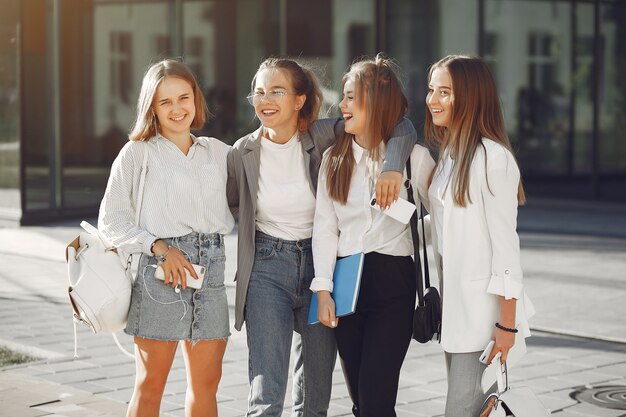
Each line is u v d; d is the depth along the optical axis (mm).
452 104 3840
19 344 7074
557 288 9156
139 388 4266
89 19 14641
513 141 16594
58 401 5680
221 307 4270
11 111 13812
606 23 16344
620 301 8570
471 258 3764
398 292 4137
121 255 4227
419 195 4215
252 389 4219
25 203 13906
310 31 16453
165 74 4207
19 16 13672
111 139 15008
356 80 4164
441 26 16594
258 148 4355
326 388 4426
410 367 6539
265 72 4324
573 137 16531
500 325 3713
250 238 4328
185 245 4195
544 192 16641
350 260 4152
